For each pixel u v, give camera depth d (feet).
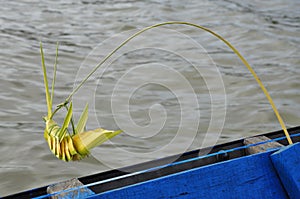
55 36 39.22
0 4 45.96
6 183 22.08
